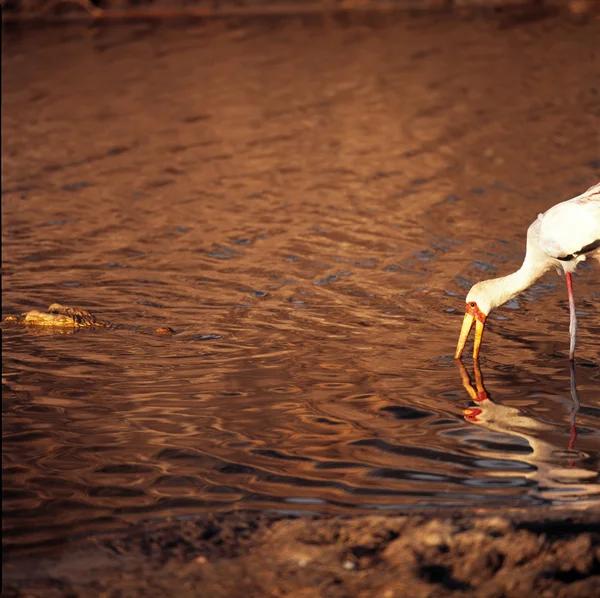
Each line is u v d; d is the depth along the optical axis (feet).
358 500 24.57
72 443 28.53
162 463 27.09
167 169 65.72
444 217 53.98
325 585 20.18
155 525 23.40
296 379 33.53
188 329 38.91
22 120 79.87
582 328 38.32
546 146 67.51
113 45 109.09
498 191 58.39
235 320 39.81
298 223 53.72
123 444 28.43
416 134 71.77
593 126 72.08
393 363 35.01
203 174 64.34
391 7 130.00
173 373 34.24
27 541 22.67
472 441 28.27
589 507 23.75
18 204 58.85
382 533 22.02
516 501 24.30
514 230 51.39
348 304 41.47
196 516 23.86
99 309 41.57
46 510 24.30
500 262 46.62
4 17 129.59
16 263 48.19
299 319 39.81
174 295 43.14
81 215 56.44
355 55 99.50
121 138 73.92
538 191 58.13
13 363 35.37
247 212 56.08
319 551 21.42
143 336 38.19
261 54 101.76
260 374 34.04
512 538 21.50
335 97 83.25
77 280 45.52
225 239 51.37
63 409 31.12
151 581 20.66
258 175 63.57
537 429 29.17
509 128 72.38
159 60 100.68
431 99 81.51
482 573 20.43
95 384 33.27
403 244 49.62
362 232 51.78
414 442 28.32
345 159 66.49
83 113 81.46
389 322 39.32
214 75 92.99
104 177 64.39
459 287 43.37
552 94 81.87
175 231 53.01
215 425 29.73
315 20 121.90
